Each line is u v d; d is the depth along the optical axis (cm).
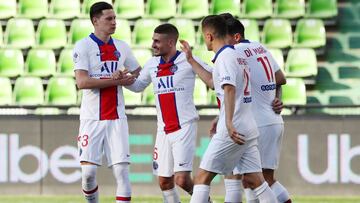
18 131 3872
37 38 5038
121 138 2756
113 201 3653
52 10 5238
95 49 2759
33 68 4844
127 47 2839
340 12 5253
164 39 2684
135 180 3859
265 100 2586
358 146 3831
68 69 4784
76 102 4603
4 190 3872
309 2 5272
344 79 4925
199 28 5072
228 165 2355
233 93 2258
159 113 2738
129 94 4522
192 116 2709
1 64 4875
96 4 2773
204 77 2478
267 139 2577
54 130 3875
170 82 2697
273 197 2377
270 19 5081
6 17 5184
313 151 3834
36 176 3872
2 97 4666
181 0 5209
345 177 3834
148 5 5200
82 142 2762
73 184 3872
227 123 2252
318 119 3834
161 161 2744
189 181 2705
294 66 4856
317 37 5075
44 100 4762
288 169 3834
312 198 3762
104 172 3869
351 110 4441
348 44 5116
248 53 2570
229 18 2588
